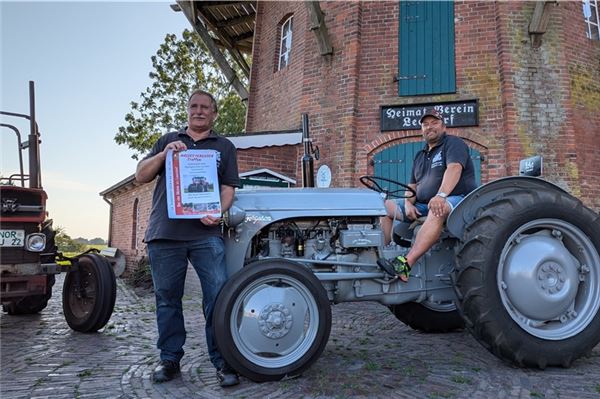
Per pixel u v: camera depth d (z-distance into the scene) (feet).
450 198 12.29
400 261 11.25
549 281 10.93
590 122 27.91
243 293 9.92
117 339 14.61
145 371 11.12
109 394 9.55
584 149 27.35
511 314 10.66
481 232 10.78
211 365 11.44
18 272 16.26
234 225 10.71
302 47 31.68
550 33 27.48
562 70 27.14
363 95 28.66
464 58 27.53
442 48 27.89
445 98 27.35
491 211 11.02
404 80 28.07
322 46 29.48
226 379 9.72
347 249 11.57
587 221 11.31
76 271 16.11
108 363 11.85
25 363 11.89
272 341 9.91
